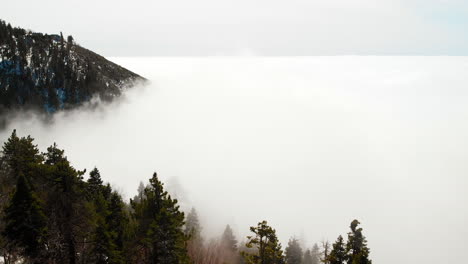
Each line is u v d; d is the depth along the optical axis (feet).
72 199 71.46
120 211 82.28
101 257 71.46
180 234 73.61
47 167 76.18
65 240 71.61
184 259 73.46
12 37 496.64
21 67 465.06
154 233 70.44
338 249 98.37
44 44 533.96
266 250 86.33
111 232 71.92
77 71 554.05
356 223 97.19
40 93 472.85
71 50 586.86
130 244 75.87
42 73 489.67
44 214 71.31
